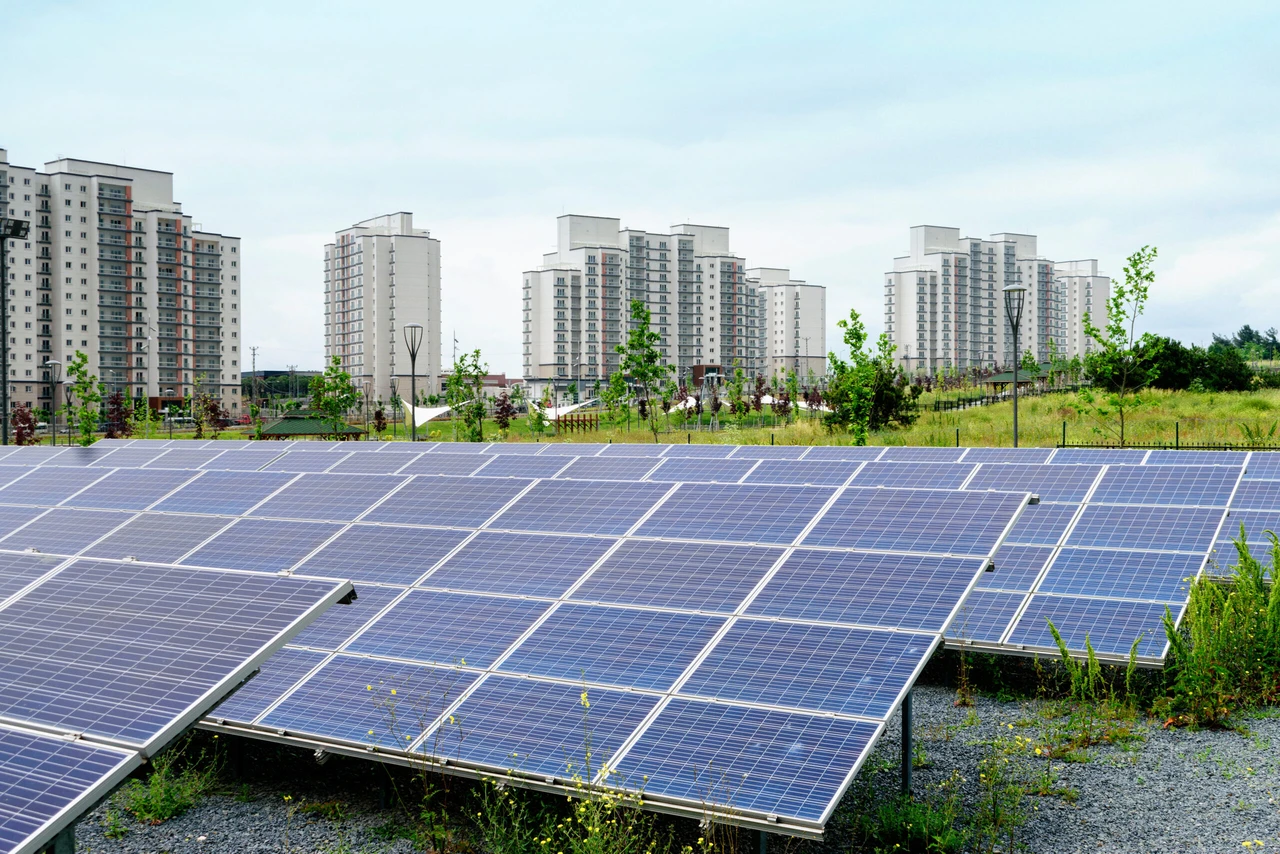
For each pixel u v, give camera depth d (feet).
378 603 44.55
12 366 470.80
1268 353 583.17
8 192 469.57
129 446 83.05
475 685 37.40
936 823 35.06
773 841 36.06
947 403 286.05
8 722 27.12
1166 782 39.93
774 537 43.65
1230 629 50.14
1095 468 67.72
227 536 52.90
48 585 36.27
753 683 34.30
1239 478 63.46
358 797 40.40
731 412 327.06
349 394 231.09
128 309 505.25
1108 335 134.92
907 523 42.11
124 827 38.34
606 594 41.70
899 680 32.91
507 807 37.55
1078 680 47.96
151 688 27.66
